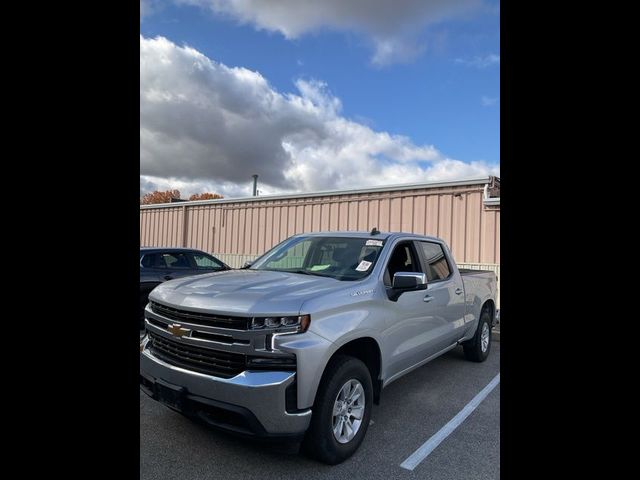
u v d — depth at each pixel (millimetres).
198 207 16688
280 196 14016
